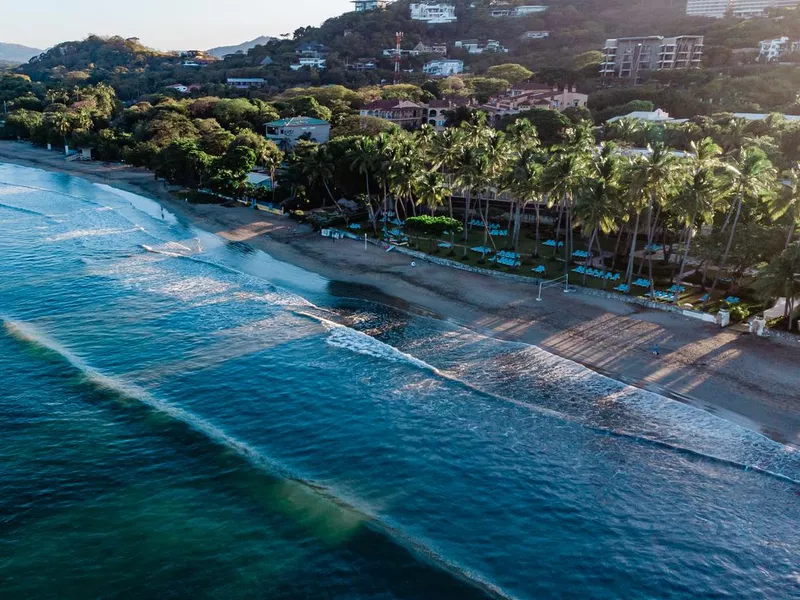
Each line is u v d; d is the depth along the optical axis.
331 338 54.78
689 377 47.41
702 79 174.38
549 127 125.69
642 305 61.56
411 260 77.69
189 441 38.84
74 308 60.66
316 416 42.53
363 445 39.31
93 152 166.25
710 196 58.12
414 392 45.78
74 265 74.31
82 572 28.50
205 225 95.75
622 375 48.09
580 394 45.47
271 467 36.62
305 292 66.62
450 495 34.91
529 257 76.50
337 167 95.75
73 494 33.72
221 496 34.03
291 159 112.38
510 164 77.81
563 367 49.41
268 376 47.91
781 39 195.38
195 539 30.81
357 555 30.17
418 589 28.33
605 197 62.56
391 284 68.81
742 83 157.12
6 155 172.25
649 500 34.75
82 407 42.50
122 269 73.25
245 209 106.69
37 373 46.81
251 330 56.34
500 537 31.81
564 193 67.00
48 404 42.69
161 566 29.05
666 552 31.05
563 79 192.50
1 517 31.70
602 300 63.03
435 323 58.22
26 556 29.25
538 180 69.44
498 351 52.28
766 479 36.28
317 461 37.59
